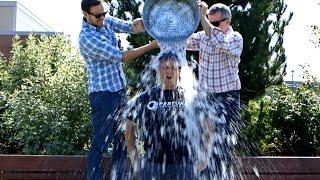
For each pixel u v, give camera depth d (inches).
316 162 254.7
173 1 210.2
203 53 231.3
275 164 250.5
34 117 301.6
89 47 207.8
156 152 184.1
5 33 579.8
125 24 227.6
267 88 371.6
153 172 183.3
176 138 183.8
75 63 332.8
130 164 208.1
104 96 211.5
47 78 320.2
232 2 366.6
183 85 192.7
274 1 374.3
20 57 361.4
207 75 230.7
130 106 192.5
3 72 361.1
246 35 357.7
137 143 192.2
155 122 185.2
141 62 342.0
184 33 208.8
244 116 328.8
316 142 326.0
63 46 371.6
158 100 186.4
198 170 187.9
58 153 297.0
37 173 248.7
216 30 225.3
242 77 361.7
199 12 209.6
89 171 212.4
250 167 246.7
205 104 198.4
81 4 212.1
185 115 185.6
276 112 330.6
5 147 318.0
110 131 212.2
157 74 189.2
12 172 248.5
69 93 314.2
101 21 212.1
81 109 311.9
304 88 349.7
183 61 206.2
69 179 248.1
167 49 205.9
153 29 209.8
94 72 212.7
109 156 227.6
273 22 374.6
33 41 380.8
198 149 188.1
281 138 330.3
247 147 253.0
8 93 333.7
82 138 304.8
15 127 307.6
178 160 183.3
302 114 326.3
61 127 299.6
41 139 300.5
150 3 210.4
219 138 208.2
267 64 366.9
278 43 375.6
